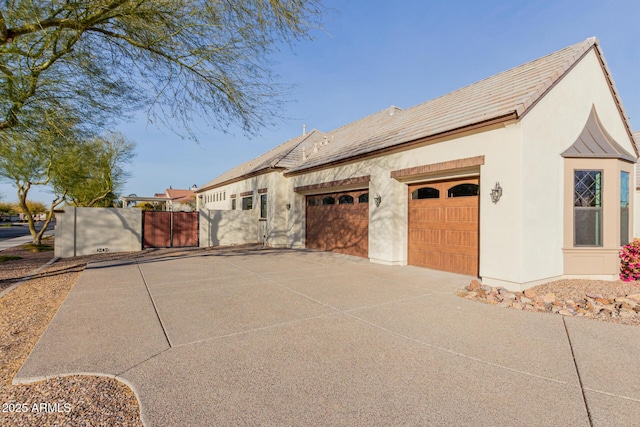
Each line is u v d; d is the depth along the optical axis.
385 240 11.20
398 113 15.02
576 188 8.30
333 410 2.96
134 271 10.23
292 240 17.34
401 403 3.07
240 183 23.23
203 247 18.30
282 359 4.00
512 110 7.07
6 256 13.95
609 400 3.13
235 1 6.77
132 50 7.41
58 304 6.63
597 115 9.30
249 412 2.93
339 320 5.47
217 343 4.50
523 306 6.13
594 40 8.98
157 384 3.40
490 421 2.81
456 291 7.34
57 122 7.16
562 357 4.06
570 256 8.19
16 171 15.05
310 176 15.65
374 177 11.71
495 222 7.65
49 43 6.20
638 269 7.91
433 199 10.09
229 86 7.99
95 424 2.78
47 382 3.46
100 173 22.11
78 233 15.38
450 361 3.96
